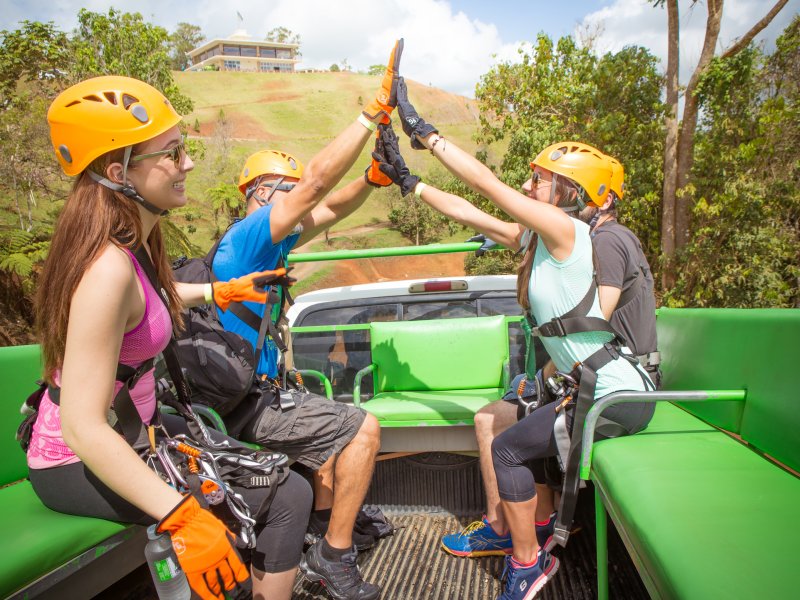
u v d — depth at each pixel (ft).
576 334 7.36
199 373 7.60
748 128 35.91
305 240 9.56
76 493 5.82
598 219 8.48
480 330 11.59
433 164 157.69
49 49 59.31
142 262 5.65
